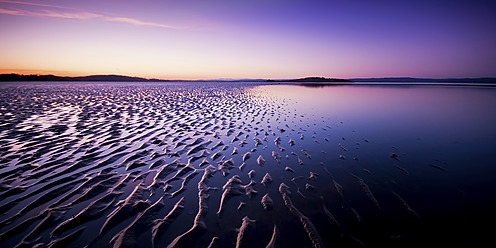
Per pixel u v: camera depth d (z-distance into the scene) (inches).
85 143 269.9
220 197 157.2
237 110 565.6
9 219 126.0
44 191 157.2
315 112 532.1
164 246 110.0
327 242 114.0
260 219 132.6
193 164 217.2
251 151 258.2
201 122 412.5
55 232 117.3
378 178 186.9
